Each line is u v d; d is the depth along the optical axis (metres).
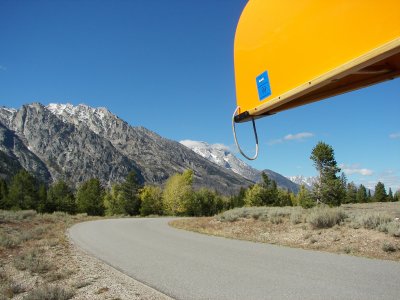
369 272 8.76
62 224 28.12
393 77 1.89
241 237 17.20
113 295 7.28
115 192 86.00
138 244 15.37
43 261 11.03
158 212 75.50
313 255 11.54
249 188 62.53
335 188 32.03
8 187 76.31
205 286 7.90
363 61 1.53
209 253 12.51
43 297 6.82
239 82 2.37
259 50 2.15
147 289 7.73
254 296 7.01
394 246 11.55
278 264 10.16
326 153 32.41
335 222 16.03
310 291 7.19
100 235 19.45
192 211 72.75
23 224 25.86
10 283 8.25
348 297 6.71
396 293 6.88
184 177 73.12
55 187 82.75
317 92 2.08
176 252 12.91
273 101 2.01
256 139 2.38
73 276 9.23
